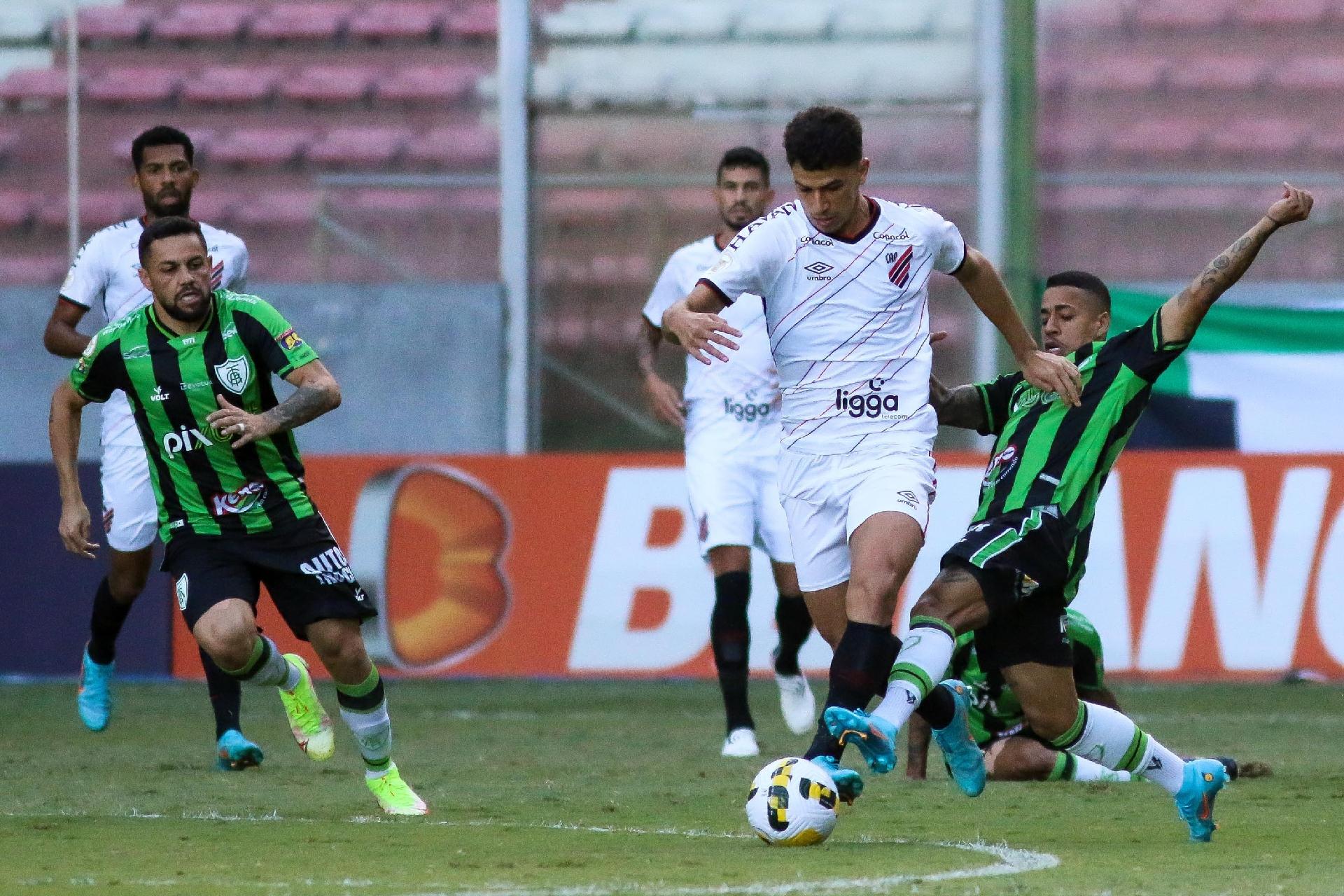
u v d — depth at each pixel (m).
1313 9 46.78
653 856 16.11
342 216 46.28
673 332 16.84
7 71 47.22
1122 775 22.86
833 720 15.48
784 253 17.42
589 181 45.34
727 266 17.31
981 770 17.56
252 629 18.91
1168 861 15.87
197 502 19.12
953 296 44.03
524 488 37.91
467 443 44.59
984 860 15.83
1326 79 46.41
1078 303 20.03
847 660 16.55
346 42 47.41
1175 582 36.97
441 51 47.09
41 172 47.34
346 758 26.38
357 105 47.03
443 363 44.53
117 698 37.22
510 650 37.72
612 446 45.22
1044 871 15.14
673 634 37.56
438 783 23.06
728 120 45.41
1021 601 17.00
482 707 35.78
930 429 17.72
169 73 47.56
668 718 33.50
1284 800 21.11
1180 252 45.88
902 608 36.91
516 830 18.14
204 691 38.62
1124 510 37.06
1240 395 42.09
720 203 28.19
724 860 15.84
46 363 44.16
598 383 45.22
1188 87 46.12
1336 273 45.66
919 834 18.02
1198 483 37.06
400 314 44.59
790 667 28.66
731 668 26.97
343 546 37.81
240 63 47.75
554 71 45.56
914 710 16.94
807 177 16.78
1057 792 21.97
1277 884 14.40
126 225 26.62
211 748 27.98
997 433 18.64
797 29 45.22
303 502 19.25
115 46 47.78
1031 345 18.03
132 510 25.66
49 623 39.06
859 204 17.47
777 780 16.61
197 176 26.19
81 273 26.42
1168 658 36.94
